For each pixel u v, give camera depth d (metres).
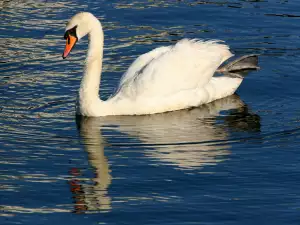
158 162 14.30
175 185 13.35
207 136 15.65
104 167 14.04
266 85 18.83
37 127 16.03
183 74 17.45
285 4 24.83
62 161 14.32
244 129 16.06
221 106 17.61
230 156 14.63
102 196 12.90
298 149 14.97
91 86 16.75
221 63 18.22
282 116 16.84
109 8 24.22
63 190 13.12
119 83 17.61
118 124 16.36
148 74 17.19
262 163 14.30
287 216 12.23
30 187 13.20
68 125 16.23
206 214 12.30
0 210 12.35
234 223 12.01
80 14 16.70
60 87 18.44
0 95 17.80
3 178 13.53
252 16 23.69
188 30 22.48
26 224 11.91
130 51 20.83
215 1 25.19
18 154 14.59
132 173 13.81
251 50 21.14
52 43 21.27
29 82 18.66
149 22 23.09
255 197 12.91
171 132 15.87
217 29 22.64
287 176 13.74
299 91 18.39
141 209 12.42
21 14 23.48
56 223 11.95
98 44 16.72
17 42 21.28
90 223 11.95
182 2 25.03
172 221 12.06
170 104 17.19
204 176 13.73
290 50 21.17
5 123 16.17
